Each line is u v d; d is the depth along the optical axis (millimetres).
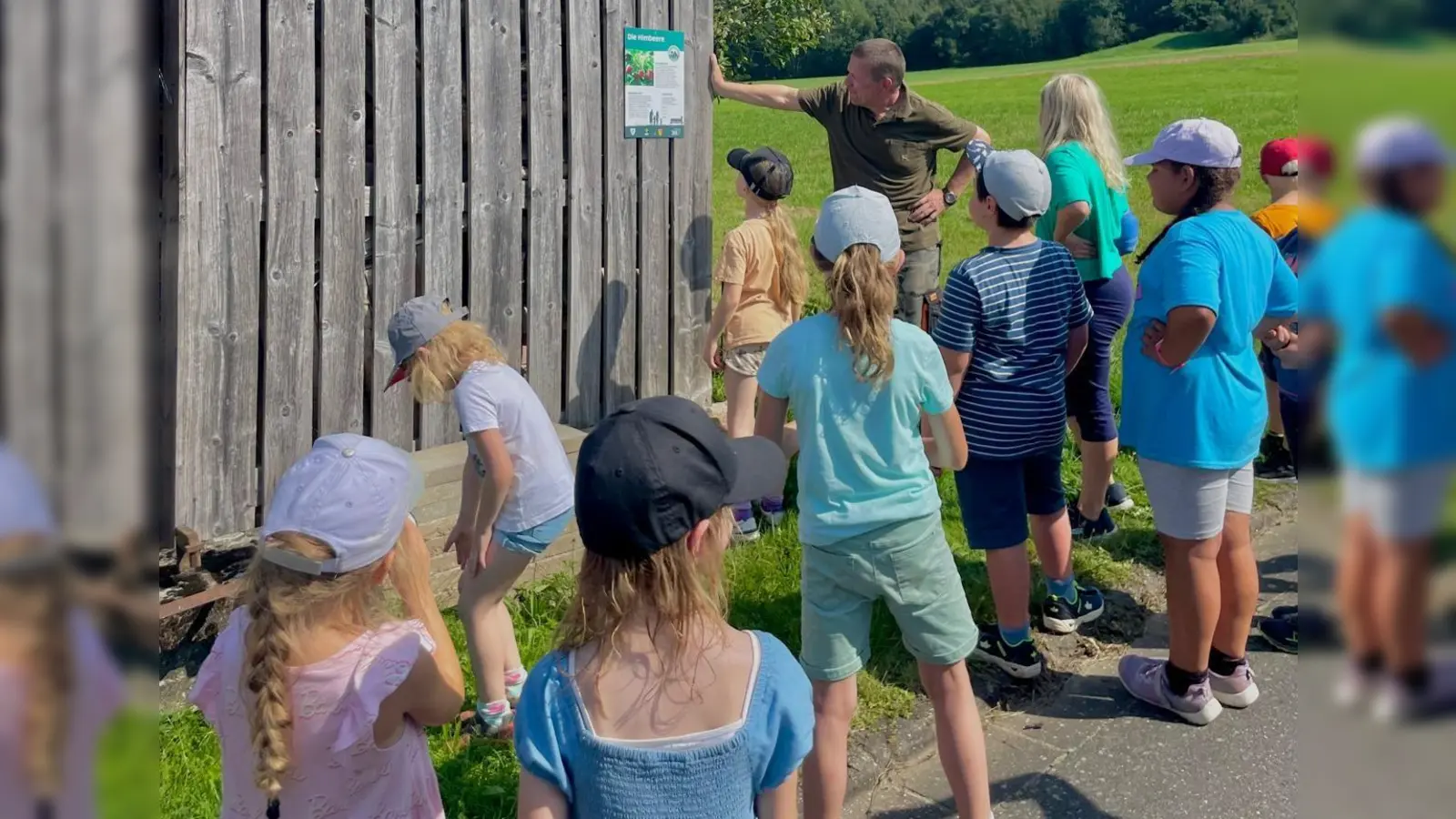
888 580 2900
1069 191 4730
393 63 4633
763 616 4457
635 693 1852
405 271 4777
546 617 4516
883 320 2881
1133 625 4539
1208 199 3592
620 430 1896
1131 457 6227
